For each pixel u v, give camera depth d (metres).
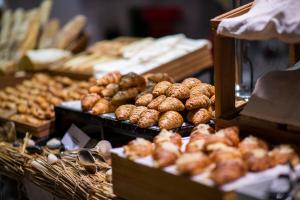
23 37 3.89
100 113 2.18
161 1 5.05
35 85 3.13
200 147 1.59
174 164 1.56
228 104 1.79
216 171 1.44
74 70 3.16
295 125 1.60
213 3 4.25
